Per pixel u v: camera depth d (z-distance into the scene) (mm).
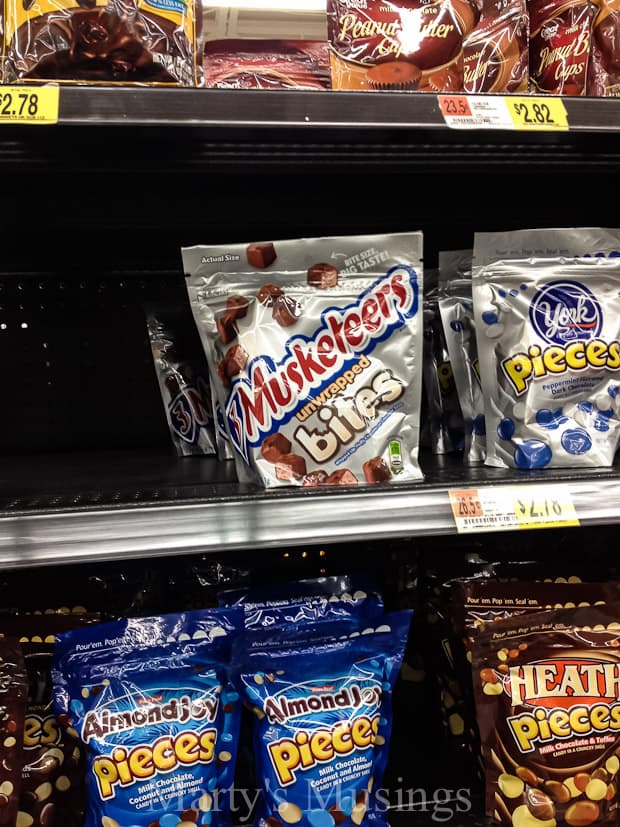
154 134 924
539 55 1020
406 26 920
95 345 1361
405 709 1163
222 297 904
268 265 900
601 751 928
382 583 1211
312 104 762
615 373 970
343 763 903
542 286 969
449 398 1172
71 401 1363
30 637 953
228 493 839
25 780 895
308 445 877
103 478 1006
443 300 1112
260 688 910
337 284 902
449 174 1254
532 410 958
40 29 798
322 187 1241
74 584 1062
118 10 809
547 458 947
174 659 897
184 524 772
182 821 862
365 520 803
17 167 1026
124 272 1352
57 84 724
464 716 1062
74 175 1141
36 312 1336
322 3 1202
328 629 946
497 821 935
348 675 929
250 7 1183
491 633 951
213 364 931
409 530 804
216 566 1133
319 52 1095
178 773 868
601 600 1021
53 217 1179
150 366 1383
